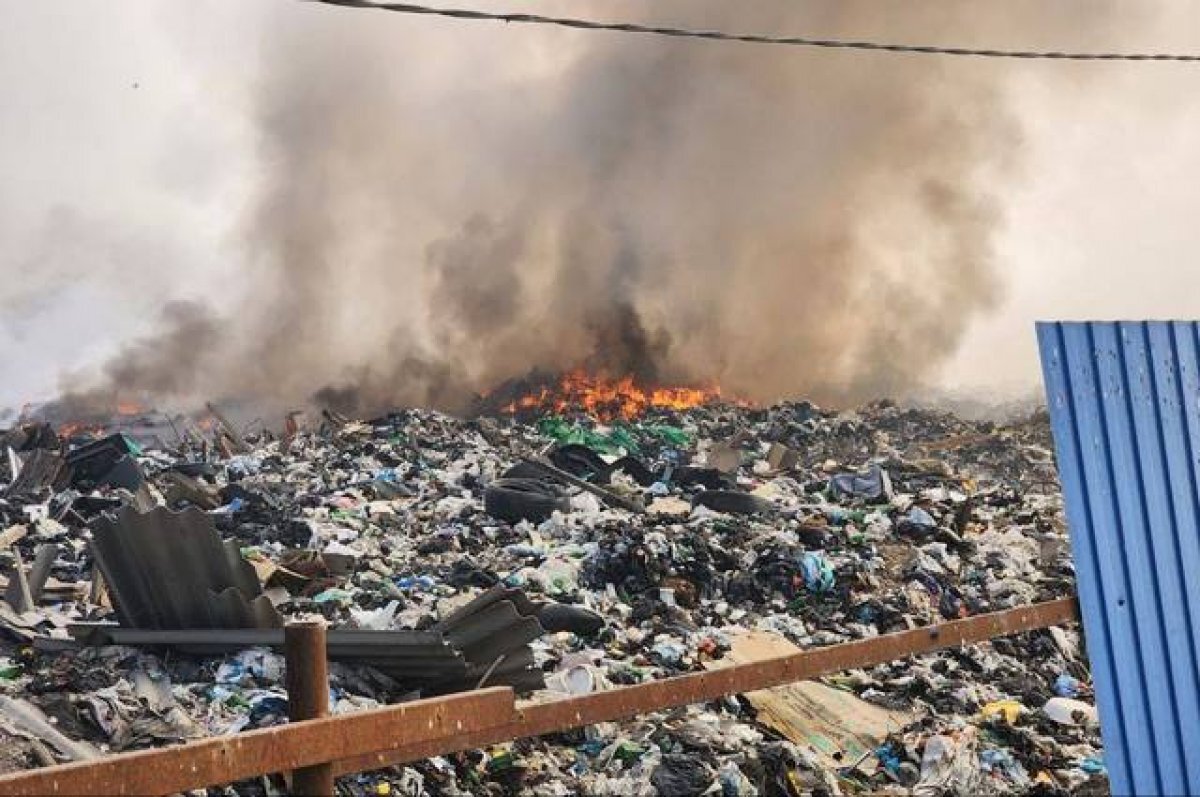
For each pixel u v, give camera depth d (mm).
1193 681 6070
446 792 7648
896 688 10352
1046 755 8984
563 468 23984
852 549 16109
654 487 23328
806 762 8352
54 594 12734
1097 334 5867
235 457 26594
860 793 8211
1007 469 29656
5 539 16000
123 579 10070
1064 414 5676
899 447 33562
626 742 8453
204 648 9703
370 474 23500
